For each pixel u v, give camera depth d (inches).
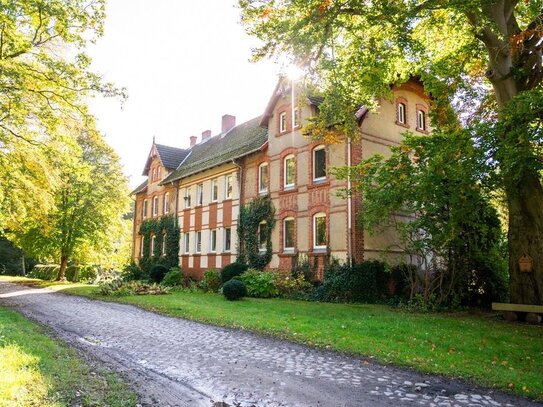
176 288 989.8
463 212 554.9
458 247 661.9
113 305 704.4
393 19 473.7
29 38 600.7
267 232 930.1
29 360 277.3
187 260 1249.4
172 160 1459.2
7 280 1539.1
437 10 546.9
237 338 409.4
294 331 426.9
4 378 231.9
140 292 874.8
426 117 929.5
